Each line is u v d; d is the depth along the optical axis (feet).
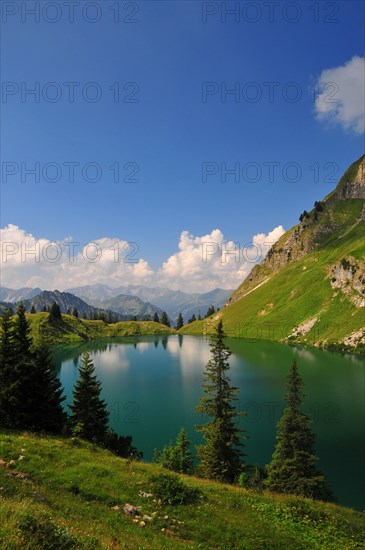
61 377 394.52
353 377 369.50
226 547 53.62
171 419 244.01
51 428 122.21
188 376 393.29
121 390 328.90
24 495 49.49
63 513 47.09
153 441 204.85
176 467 148.97
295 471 121.49
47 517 33.91
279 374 390.63
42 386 122.31
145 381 368.89
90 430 127.95
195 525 58.95
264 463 173.06
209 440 125.90
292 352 558.97
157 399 295.89
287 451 127.03
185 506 65.77
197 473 140.26
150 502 64.90
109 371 429.38
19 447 81.20
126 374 408.87
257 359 496.23
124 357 555.69
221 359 128.47
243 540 56.80
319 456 180.04
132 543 41.09
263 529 62.13
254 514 68.80
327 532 65.92
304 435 125.70
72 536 32.89
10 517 29.14
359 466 167.32
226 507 69.56
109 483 69.56
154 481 73.15
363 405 267.59
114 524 50.78
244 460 176.86
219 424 124.16
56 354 592.19
